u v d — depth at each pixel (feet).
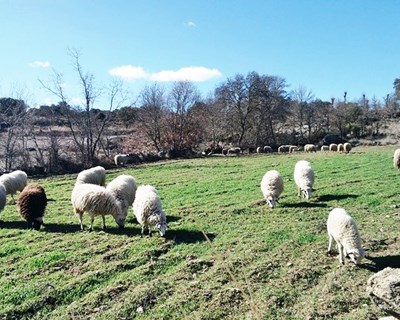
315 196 62.08
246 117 230.27
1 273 33.91
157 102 188.24
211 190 71.56
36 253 38.83
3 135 125.59
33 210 47.98
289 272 31.89
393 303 16.70
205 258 35.37
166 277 31.76
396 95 325.62
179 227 46.03
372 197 58.95
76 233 45.47
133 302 27.58
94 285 30.89
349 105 278.67
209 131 218.79
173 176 95.66
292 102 260.21
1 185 54.70
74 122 140.56
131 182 53.31
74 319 25.88
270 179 56.18
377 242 38.52
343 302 26.71
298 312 25.73
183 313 25.05
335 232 33.60
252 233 42.88
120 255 37.06
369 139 249.75
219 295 27.99
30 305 27.73
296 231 42.98
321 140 246.88
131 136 192.44
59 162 121.29
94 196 44.88
